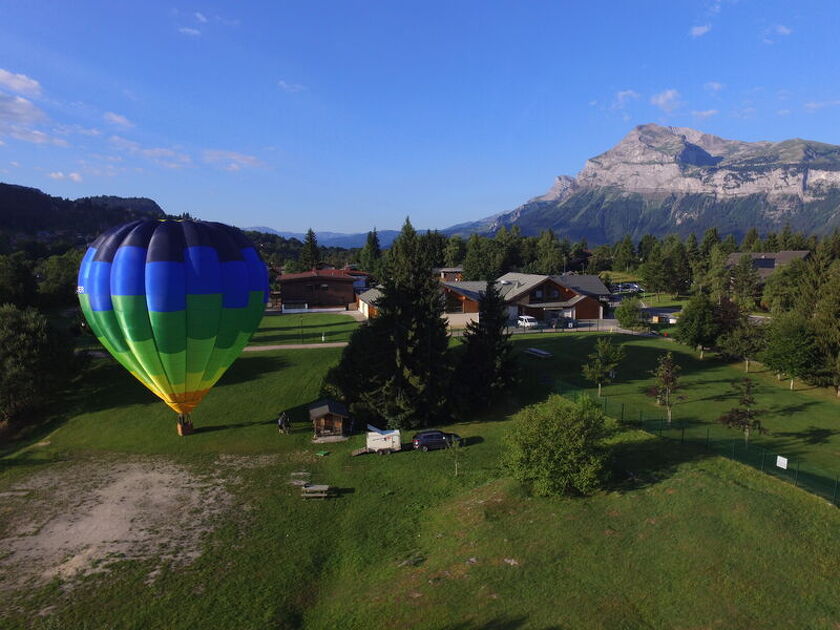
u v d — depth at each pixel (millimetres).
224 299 32656
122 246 31578
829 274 54844
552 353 54125
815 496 22234
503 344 40125
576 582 17562
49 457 33188
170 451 33688
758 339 50969
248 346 56750
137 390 43000
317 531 23781
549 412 24938
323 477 29609
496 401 40969
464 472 29281
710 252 145500
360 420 37656
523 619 15867
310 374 46344
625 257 165125
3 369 38250
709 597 16391
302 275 97000
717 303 59844
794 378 46844
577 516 21859
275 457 32594
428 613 16688
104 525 24469
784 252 117688
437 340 37594
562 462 23266
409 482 28500
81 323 62531
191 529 24031
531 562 18922
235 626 17375
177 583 19812
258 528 24062
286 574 20438
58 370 41625
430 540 22328
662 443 29344
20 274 76938
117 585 19688
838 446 32250
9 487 28891
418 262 38031
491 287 40625
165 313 31062
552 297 78812
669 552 18719
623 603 16375
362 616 17172
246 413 39219
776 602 15984
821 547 18516
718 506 21328
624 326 70438
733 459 27000
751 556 18141
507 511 23266
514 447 24516
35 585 19766
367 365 37375
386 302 37156
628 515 21500
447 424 37656
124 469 31125
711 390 44469
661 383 36656
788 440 33250
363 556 21625
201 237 32906
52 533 23766
